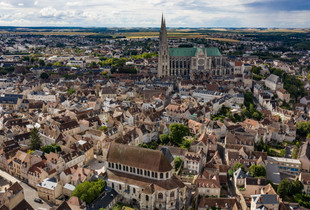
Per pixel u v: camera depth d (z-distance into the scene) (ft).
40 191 623.77
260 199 565.12
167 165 597.52
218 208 601.21
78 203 548.72
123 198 612.29
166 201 575.79
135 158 618.85
